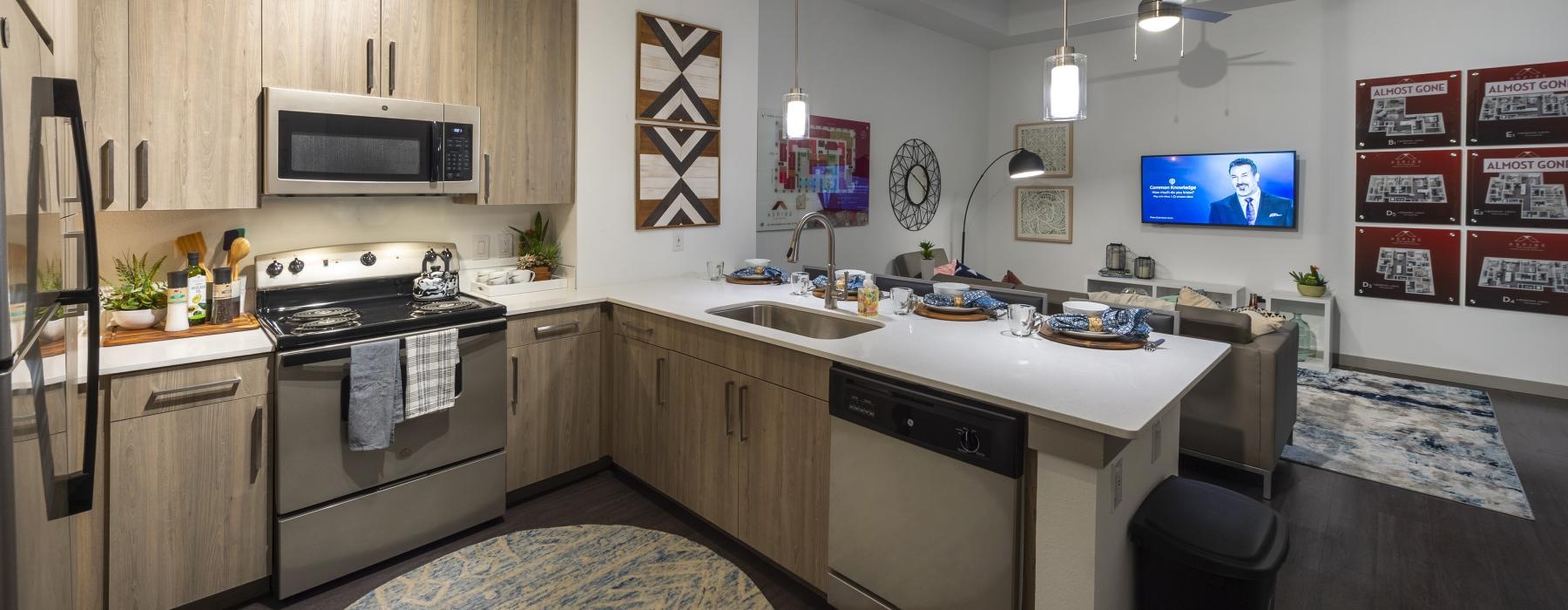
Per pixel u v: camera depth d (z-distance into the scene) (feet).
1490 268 14.79
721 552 8.06
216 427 6.57
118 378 6.00
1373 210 16.02
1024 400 5.12
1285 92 16.98
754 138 12.75
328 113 7.72
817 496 6.92
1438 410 13.30
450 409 8.09
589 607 6.93
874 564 6.38
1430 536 8.46
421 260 9.49
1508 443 11.56
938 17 17.97
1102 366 6.12
